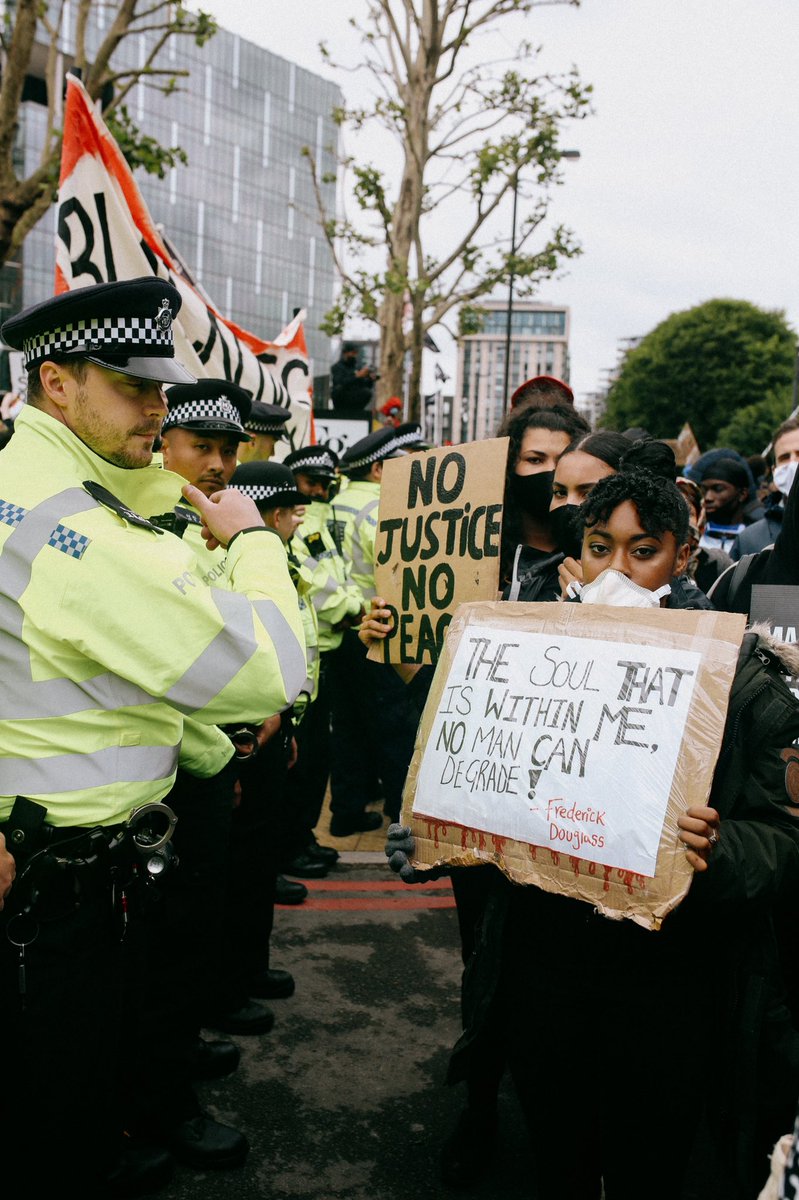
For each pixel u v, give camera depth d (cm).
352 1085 311
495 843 184
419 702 281
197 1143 268
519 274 1300
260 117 8400
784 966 233
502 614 203
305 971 390
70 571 171
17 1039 177
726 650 171
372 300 1327
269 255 8712
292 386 649
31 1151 181
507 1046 200
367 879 497
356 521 541
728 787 176
